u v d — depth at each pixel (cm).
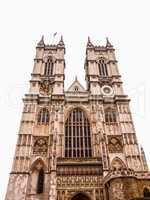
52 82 6494
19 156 4788
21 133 5184
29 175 4591
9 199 4172
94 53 7456
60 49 7444
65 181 4428
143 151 5275
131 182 3872
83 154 5047
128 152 4975
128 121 5569
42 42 7706
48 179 4462
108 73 6900
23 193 4262
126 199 3675
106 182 4147
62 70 6744
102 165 4628
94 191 4316
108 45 7744
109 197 4022
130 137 5234
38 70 6700
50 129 5294
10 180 4419
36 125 5478
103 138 5103
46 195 4262
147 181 4144
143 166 4750
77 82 6856
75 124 5600
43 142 5150
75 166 4634
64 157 4781
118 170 4066
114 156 4997
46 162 4806
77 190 4322
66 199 4219
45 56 7269
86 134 5416
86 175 4519
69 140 5294
